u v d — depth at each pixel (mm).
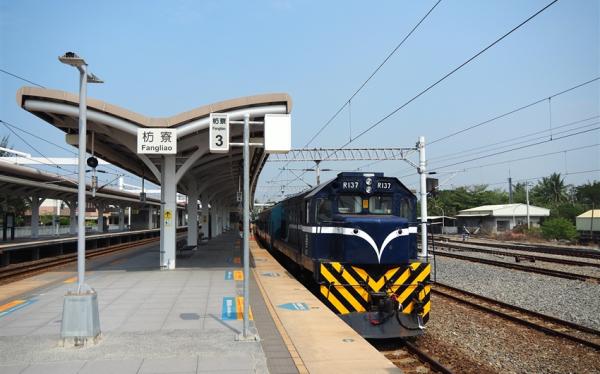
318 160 29562
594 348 9125
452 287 16109
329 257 11398
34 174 33906
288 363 6547
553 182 80438
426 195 25984
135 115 15680
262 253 25453
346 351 7086
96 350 7051
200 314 9578
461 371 8000
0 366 6332
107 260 21797
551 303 13445
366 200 11680
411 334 9945
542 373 7969
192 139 17297
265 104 15867
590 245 38188
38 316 9570
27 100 14617
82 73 8109
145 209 71750
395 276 10453
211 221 42312
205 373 6082
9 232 44156
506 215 57750
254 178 28281
